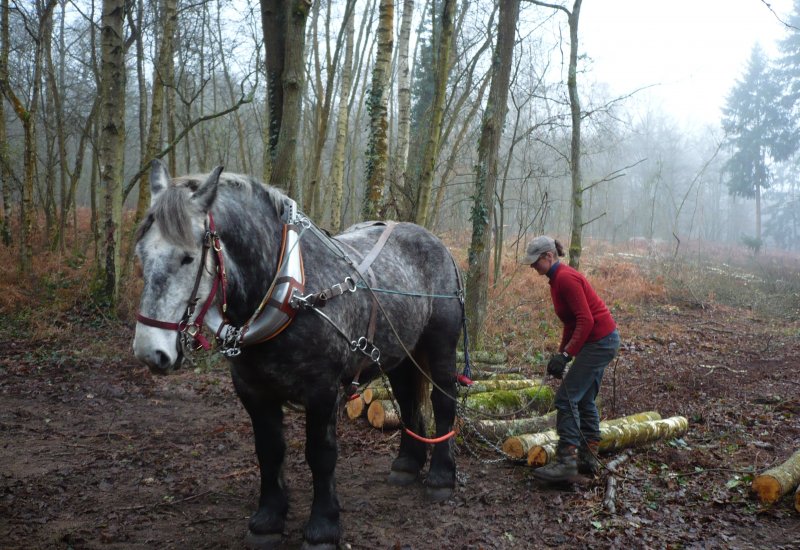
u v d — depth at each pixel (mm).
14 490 4211
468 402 5660
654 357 10016
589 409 4668
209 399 6793
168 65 13102
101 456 4953
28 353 8555
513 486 4574
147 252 2730
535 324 11234
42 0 15062
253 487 4398
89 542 3531
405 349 3850
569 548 3637
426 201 7402
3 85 12469
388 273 3916
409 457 4570
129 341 9516
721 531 3881
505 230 22438
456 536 3773
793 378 8562
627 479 4641
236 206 3094
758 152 42719
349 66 15750
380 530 3814
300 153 24750
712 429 6059
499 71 7512
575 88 10070
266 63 8070
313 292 3252
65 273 13125
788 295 17812
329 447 3379
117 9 10328
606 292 16078
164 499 4156
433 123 7348
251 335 3002
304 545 3365
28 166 12648
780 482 4199
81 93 20281
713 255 30688
